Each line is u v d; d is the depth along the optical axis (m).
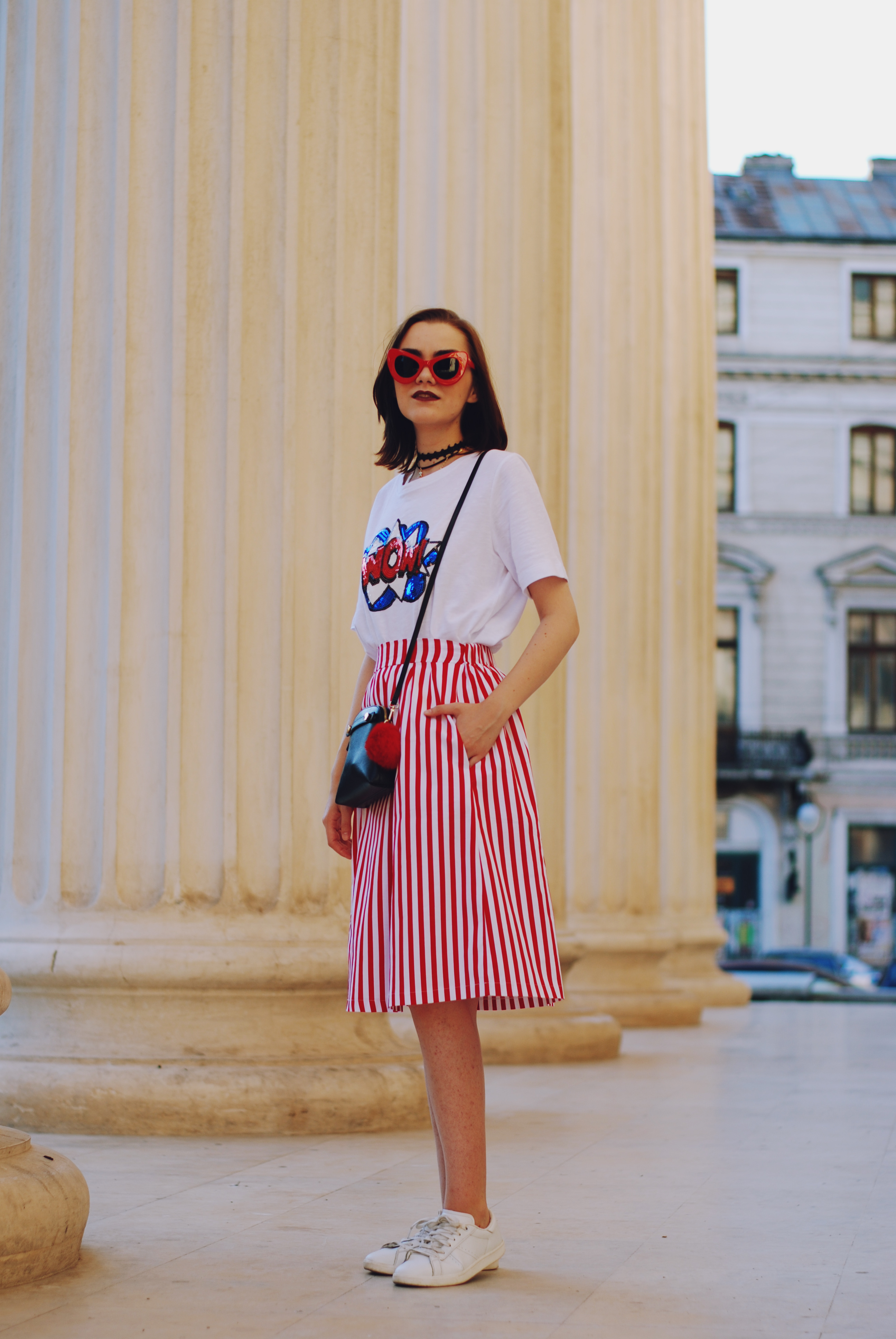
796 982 14.60
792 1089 6.21
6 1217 2.74
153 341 4.94
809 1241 3.18
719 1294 2.72
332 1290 2.74
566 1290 2.75
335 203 5.11
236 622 4.93
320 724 5.02
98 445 4.95
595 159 10.23
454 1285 2.76
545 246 7.07
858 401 29.80
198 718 4.89
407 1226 3.28
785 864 29.30
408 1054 5.05
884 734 29.45
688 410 11.90
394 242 5.40
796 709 29.56
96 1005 4.77
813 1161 4.28
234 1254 3.01
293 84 5.06
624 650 10.09
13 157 5.13
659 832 11.06
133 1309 2.60
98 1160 4.08
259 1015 4.82
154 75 4.99
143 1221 3.32
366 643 3.11
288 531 4.98
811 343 29.83
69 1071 4.58
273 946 4.81
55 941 4.77
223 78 5.00
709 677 12.24
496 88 6.99
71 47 5.03
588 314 10.17
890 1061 7.53
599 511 10.08
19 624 4.99
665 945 10.11
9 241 5.12
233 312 4.96
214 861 4.87
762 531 29.66
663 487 11.77
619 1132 4.87
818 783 29.36
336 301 5.10
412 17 6.97
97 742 4.89
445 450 3.09
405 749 2.90
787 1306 2.63
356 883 3.01
